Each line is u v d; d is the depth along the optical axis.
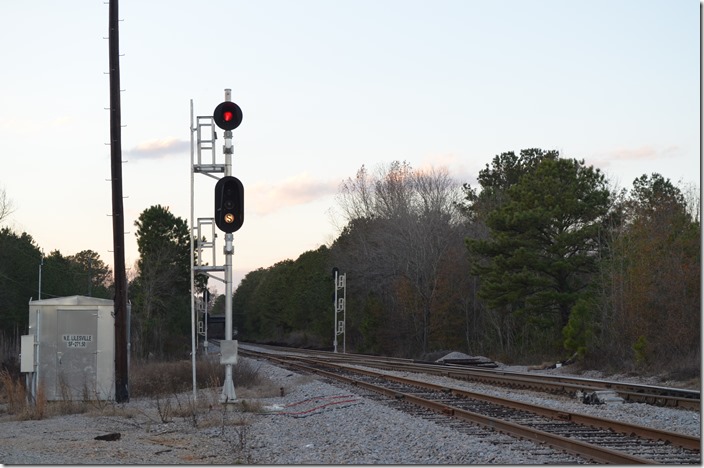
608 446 13.48
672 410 19.09
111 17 24.56
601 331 40.66
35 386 22.78
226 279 21.08
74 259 110.56
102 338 23.89
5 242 62.53
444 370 34.50
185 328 74.69
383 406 20.23
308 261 106.31
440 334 64.44
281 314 118.62
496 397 21.02
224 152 21.11
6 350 37.38
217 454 14.01
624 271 41.12
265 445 14.95
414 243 68.62
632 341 36.75
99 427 18.05
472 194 80.50
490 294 51.44
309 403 22.27
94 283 107.88
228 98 21.19
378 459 12.70
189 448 14.77
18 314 62.19
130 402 23.58
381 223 76.00
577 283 52.75
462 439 14.10
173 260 71.69
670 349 33.97
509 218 50.41
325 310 88.12
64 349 23.73
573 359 40.88
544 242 51.69
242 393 25.28
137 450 14.48
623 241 43.06
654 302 36.75
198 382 28.05
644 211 44.19
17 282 61.81
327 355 56.69
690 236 37.72
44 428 18.00
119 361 23.58
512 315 54.75
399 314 69.44
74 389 23.59
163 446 15.04
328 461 12.74
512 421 17.00
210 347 90.31
